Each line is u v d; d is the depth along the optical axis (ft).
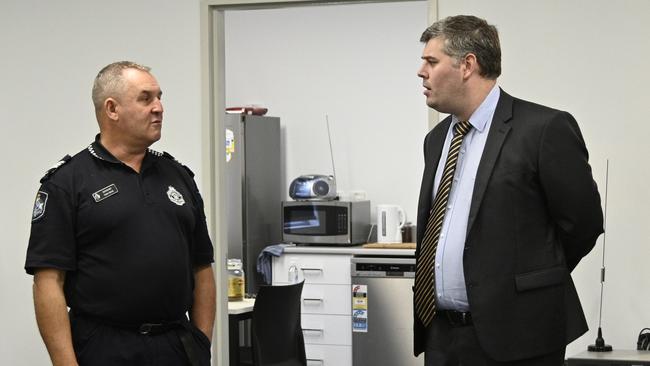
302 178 21.25
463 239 7.68
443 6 13.12
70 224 7.89
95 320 7.95
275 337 14.49
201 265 8.82
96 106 8.18
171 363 8.07
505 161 7.49
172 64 14.37
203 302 8.79
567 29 12.71
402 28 22.16
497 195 7.47
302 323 19.57
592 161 12.71
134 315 7.92
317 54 23.02
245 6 14.08
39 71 14.93
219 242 14.35
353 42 22.66
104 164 8.10
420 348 8.49
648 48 12.46
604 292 12.71
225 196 14.60
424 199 8.30
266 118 22.50
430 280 8.02
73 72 14.79
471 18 7.78
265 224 22.49
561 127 7.43
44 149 14.96
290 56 23.30
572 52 12.71
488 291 7.45
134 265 7.89
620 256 12.64
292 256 19.84
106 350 7.86
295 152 23.32
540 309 7.46
